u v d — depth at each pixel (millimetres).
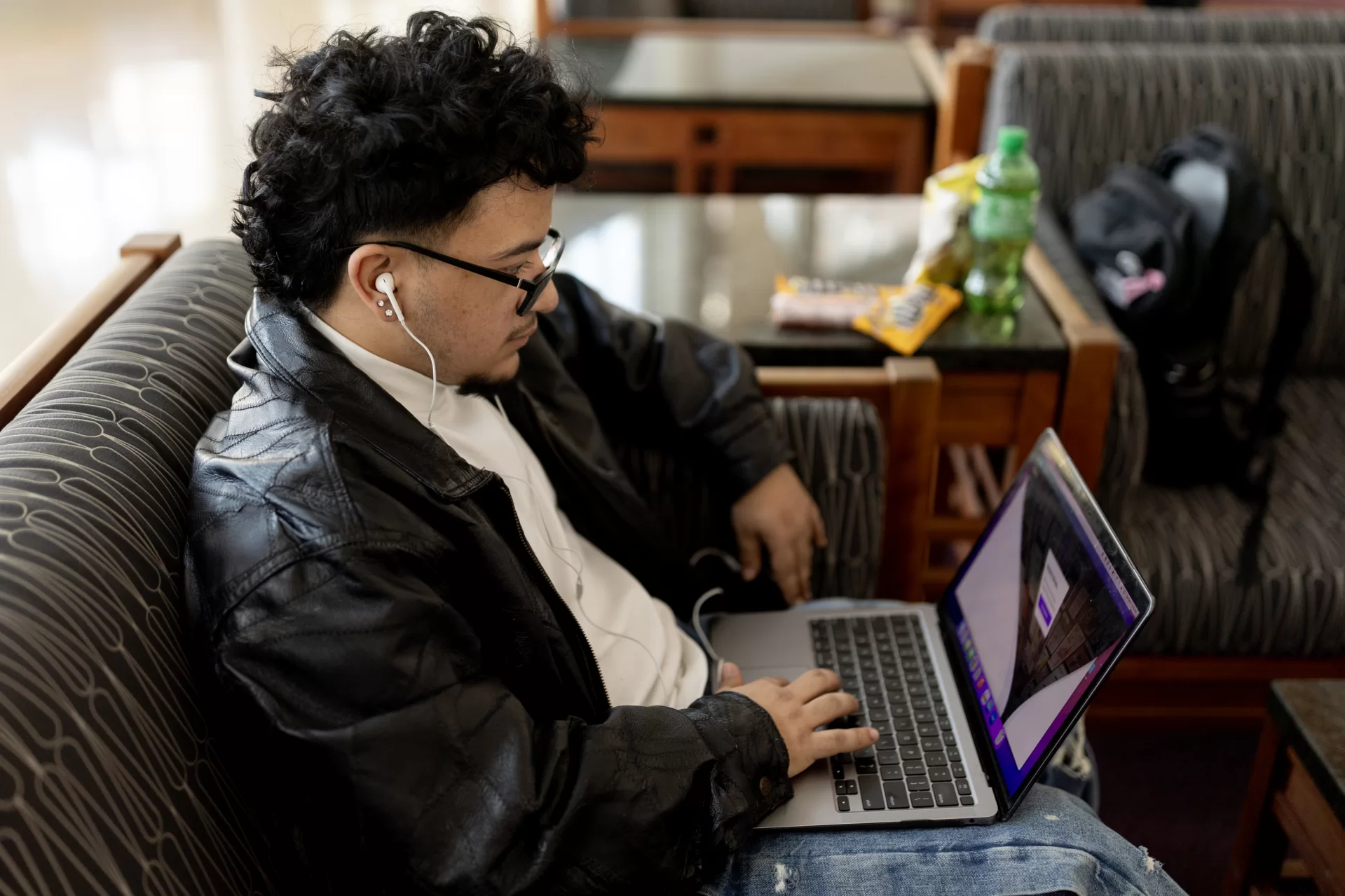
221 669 741
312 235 816
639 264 1697
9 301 2354
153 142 3160
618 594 1104
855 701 980
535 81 820
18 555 713
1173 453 1636
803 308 1510
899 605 1235
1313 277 1553
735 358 1278
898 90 2561
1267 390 1629
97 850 649
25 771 622
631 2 3211
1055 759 1182
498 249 839
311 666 727
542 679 901
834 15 3439
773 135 2561
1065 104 1882
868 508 1316
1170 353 1602
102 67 3674
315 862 819
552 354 1160
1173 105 1881
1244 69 1887
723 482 1269
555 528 1043
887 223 1854
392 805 724
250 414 843
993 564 1132
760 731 899
